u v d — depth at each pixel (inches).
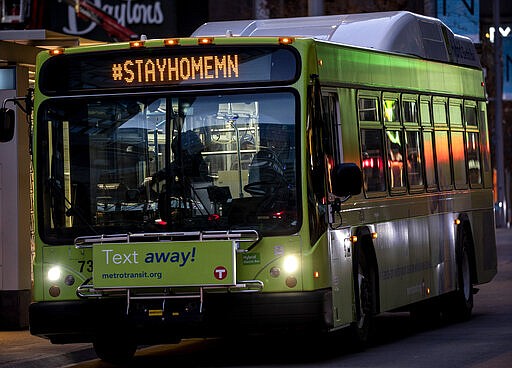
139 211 693.3
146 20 1878.7
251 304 675.4
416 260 855.1
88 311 693.3
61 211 703.1
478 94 1032.2
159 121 695.1
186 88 693.9
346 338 751.1
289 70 687.1
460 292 943.7
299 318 674.2
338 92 734.5
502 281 1328.7
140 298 684.7
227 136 688.4
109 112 701.9
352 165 693.9
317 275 682.2
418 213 862.5
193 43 695.1
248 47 691.4
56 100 707.4
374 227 779.4
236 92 689.0
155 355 800.9
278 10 1756.9
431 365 674.2
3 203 906.7
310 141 685.3
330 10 1745.8
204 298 679.1
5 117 733.3
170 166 691.4
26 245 910.4
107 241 689.0
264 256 678.5
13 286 904.9
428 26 936.9
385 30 863.7
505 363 669.9
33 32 884.0
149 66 699.4
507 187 3157.0
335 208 713.6
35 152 708.7
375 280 780.6
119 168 698.2
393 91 829.2
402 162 837.2
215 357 770.2
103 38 1888.5
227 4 1830.7
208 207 685.9
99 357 754.8
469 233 976.9
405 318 1002.7
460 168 965.8
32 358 746.8
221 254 675.4
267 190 682.2
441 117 928.9
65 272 700.7
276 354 771.4
